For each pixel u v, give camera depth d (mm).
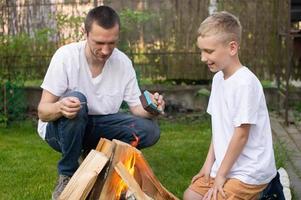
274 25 7195
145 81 7328
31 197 4086
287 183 4098
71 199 2977
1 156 5176
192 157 5090
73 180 3061
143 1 7285
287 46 6500
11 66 7039
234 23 3102
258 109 3074
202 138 5832
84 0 7188
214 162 3324
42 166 4863
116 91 3832
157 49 7289
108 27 3395
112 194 3113
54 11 7180
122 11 7094
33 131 6230
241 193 3090
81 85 3736
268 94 7188
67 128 3533
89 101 3795
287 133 6031
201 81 7320
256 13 7207
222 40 3061
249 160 3104
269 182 3186
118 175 3111
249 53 7273
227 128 3146
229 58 3102
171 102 7129
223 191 3062
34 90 7066
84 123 3584
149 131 3873
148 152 5258
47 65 7172
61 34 7141
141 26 7227
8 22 7145
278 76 7113
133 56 7277
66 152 3605
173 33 7270
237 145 3043
